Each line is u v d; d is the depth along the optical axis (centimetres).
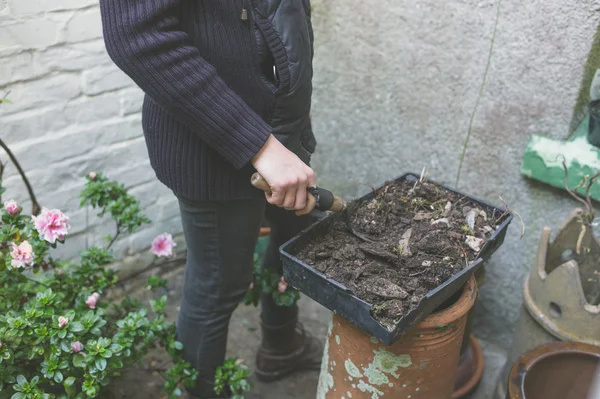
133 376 186
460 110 180
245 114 112
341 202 131
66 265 190
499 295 195
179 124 125
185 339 159
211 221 137
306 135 141
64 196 196
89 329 143
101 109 192
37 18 168
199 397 169
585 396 150
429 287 118
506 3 160
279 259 170
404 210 140
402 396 130
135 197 214
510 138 173
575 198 161
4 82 170
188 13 113
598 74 153
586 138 162
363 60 195
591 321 149
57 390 153
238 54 116
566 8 151
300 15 120
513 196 180
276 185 114
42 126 182
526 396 143
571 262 148
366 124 204
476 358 188
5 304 150
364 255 126
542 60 160
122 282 220
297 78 120
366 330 113
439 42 176
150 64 104
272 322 179
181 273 231
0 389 136
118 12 102
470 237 130
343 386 136
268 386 188
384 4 183
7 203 145
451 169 190
